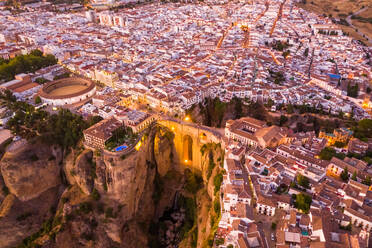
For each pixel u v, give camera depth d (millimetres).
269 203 162250
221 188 194750
